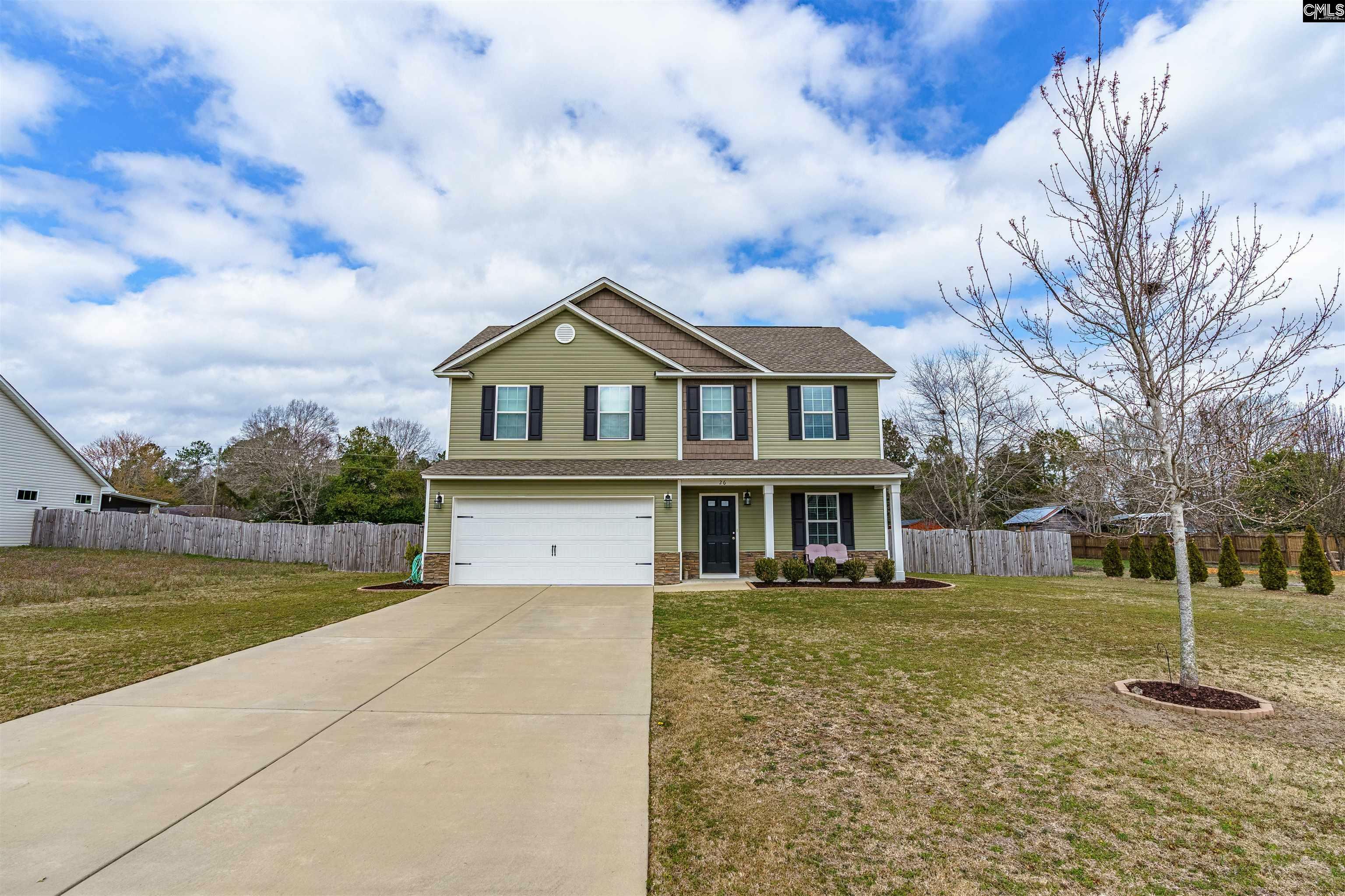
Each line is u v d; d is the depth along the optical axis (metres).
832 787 4.20
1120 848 3.41
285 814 3.78
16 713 5.71
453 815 3.79
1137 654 7.84
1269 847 3.41
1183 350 6.19
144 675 7.03
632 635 9.25
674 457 16.59
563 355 16.72
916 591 13.86
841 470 15.95
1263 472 6.52
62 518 23.44
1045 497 23.02
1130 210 6.21
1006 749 4.82
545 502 15.56
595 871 3.20
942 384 28.83
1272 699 6.06
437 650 8.37
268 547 21.80
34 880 3.04
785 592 13.71
